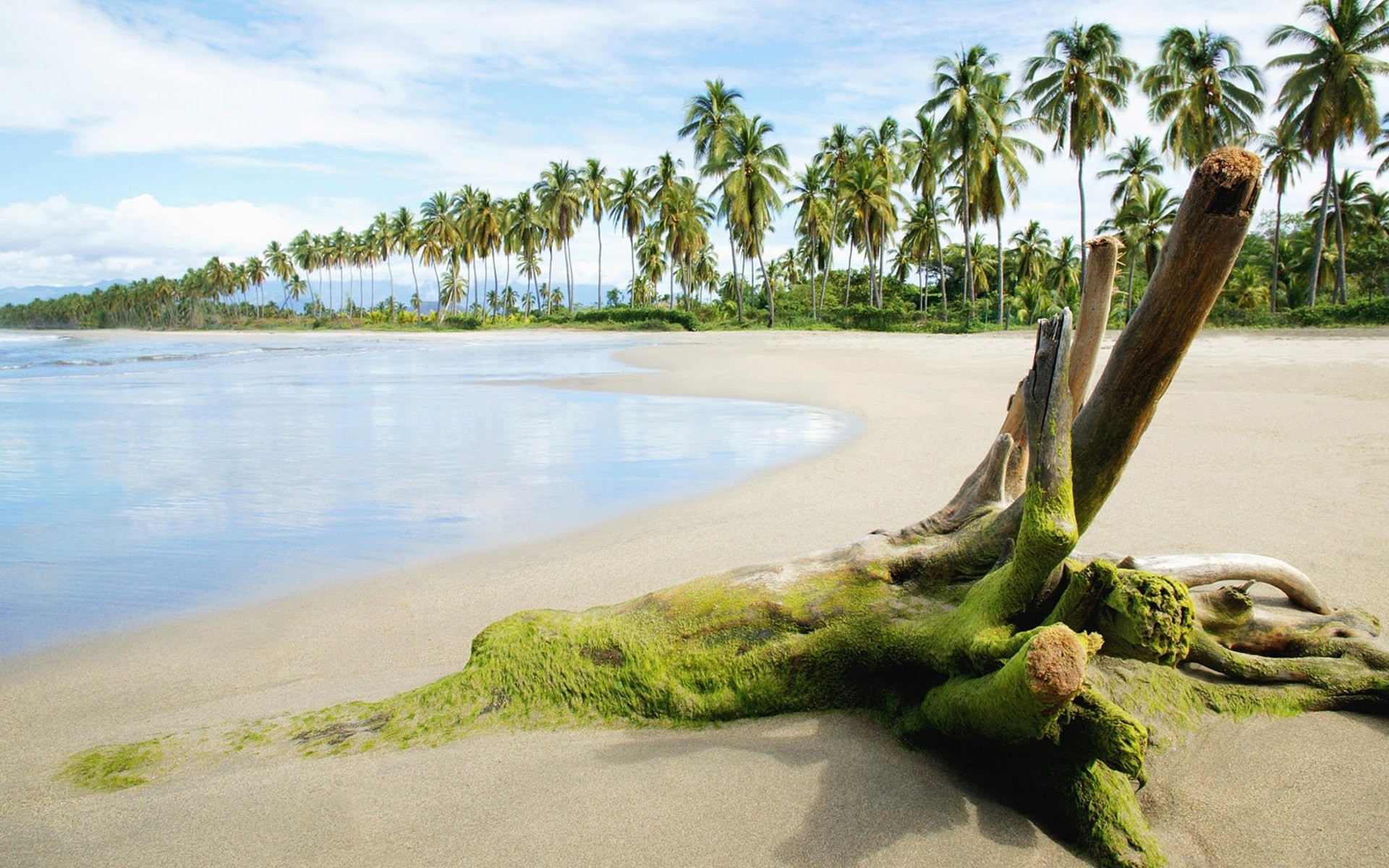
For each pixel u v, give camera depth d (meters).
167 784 2.45
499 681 2.82
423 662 3.46
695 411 12.37
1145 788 2.26
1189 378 13.04
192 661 3.54
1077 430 2.47
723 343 36.44
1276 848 2.05
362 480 7.48
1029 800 2.22
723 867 2.02
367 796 2.34
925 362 21.28
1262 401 10.17
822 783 2.33
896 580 2.77
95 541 5.50
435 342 43.53
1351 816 2.15
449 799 2.32
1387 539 4.31
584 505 6.42
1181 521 4.85
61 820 2.29
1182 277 2.14
